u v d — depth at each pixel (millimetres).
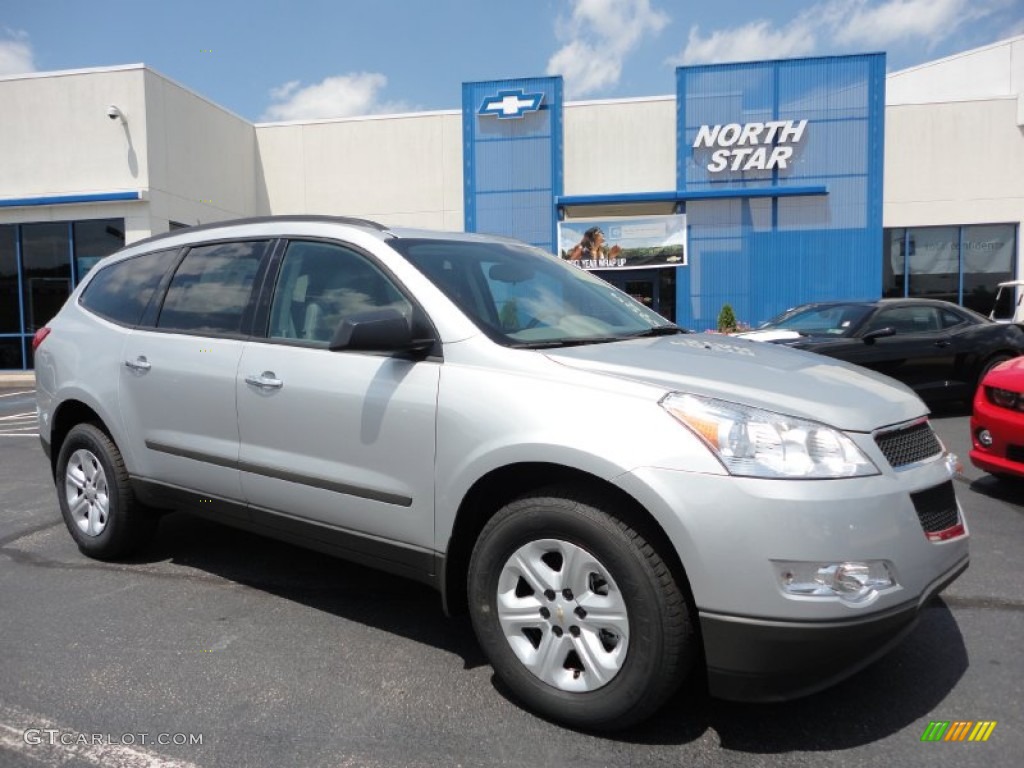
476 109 18484
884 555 2314
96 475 4344
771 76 17719
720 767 2387
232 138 18922
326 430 3162
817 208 17812
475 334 2885
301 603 3758
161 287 4094
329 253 3436
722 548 2264
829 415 2432
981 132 17984
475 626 2803
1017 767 2361
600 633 2545
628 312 3727
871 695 2807
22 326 16781
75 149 16078
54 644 3297
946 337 8914
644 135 18281
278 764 2432
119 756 2480
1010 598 3666
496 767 2404
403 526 2961
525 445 2570
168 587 3971
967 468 6305
